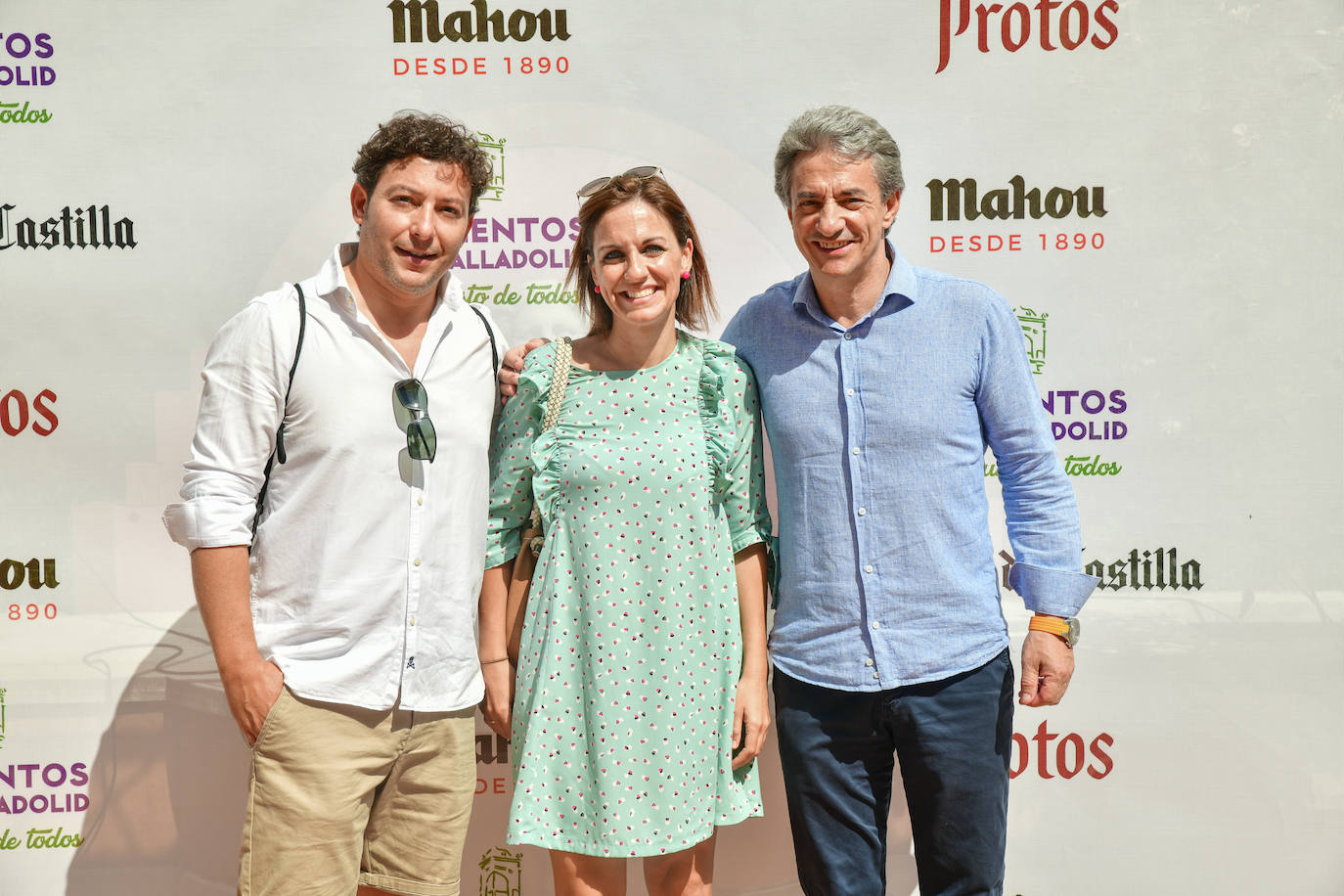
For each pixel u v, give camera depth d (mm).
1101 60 2482
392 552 1922
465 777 2070
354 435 1892
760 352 2131
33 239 2416
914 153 2490
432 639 1963
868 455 2029
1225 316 2521
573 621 2014
